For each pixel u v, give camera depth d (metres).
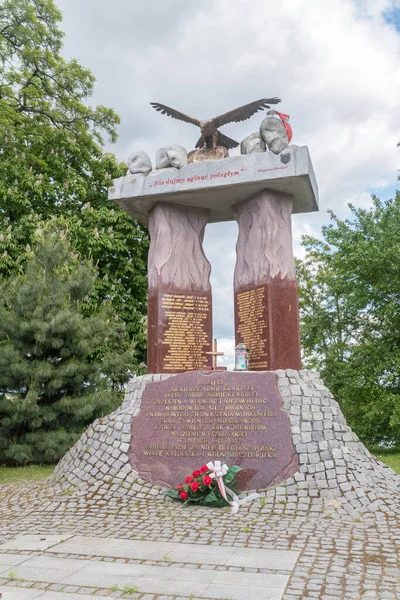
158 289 11.07
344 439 8.44
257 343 10.34
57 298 12.95
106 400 13.09
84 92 20.80
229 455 8.43
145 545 5.73
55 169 19.33
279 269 10.44
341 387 17.70
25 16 18.83
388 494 7.59
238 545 5.70
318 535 6.06
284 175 10.20
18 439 12.92
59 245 14.20
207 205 11.74
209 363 11.18
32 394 12.20
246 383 8.84
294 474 7.96
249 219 11.13
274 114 10.73
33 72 19.98
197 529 6.43
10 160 17.78
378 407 15.24
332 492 7.56
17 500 8.32
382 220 16.61
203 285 11.53
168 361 10.81
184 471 8.55
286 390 8.84
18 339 12.88
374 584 4.49
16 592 4.33
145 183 11.20
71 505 7.83
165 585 4.47
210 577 4.66
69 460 9.70
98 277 18.38
